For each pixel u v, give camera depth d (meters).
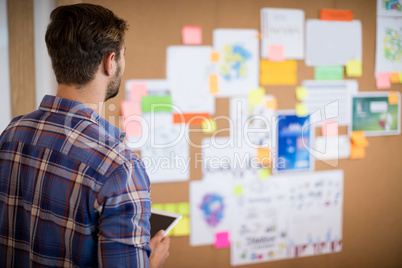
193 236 2.32
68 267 0.82
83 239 0.79
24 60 1.91
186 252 2.32
